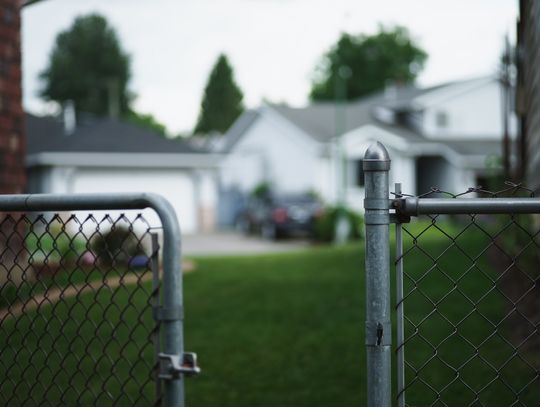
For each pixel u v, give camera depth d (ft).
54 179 84.38
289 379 17.04
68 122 98.27
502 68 33.63
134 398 15.26
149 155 88.12
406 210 6.35
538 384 15.51
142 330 20.98
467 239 46.16
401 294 6.57
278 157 104.22
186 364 6.25
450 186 102.17
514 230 26.21
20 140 23.07
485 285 28.96
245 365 18.51
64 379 15.75
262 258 47.80
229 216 107.14
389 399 6.40
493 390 15.25
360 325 23.32
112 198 6.38
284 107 107.76
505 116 32.99
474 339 20.11
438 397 7.92
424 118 104.83
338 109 90.53
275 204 81.46
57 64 204.13
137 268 34.19
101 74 207.72
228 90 240.73
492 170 43.60
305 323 24.00
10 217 6.99
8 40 22.40
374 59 195.11
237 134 119.96
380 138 96.78
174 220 6.25
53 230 39.32
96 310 20.47
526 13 23.82
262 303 28.19
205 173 93.09
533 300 22.29
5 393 13.67
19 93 22.93
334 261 43.21
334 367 18.03
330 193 95.20
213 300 29.14
